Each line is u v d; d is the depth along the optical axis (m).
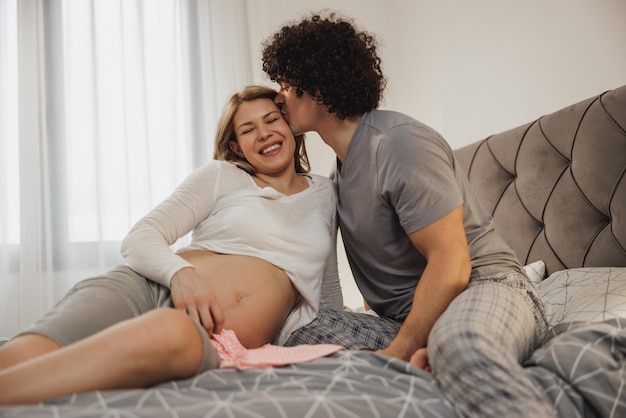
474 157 2.35
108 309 1.17
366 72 1.47
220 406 0.80
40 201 2.91
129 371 0.86
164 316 0.92
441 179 1.30
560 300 1.56
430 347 1.03
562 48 2.47
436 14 2.93
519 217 2.07
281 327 1.48
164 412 0.76
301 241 1.45
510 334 1.05
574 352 0.99
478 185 2.28
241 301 1.31
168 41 3.20
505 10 2.66
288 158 1.55
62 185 2.98
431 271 1.25
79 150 3.01
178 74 3.22
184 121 3.20
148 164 3.09
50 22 3.02
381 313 1.57
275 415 0.80
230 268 1.35
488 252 1.38
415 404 0.89
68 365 0.83
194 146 3.19
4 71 2.96
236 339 1.21
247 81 3.24
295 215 1.49
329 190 1.60
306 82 1.46
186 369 0.93
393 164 1.34
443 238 1.26
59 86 3.00
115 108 3.07
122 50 3.08
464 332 0.97
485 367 0.89
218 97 3.23
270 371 0.98
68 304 1.16
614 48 2.35
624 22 2.33
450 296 1.22
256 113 1.54
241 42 3.25
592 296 1.47
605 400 0.93
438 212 1.27
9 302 2.90
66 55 3.02
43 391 0.81
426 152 1.33
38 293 2.89
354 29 1.52
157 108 3.17
